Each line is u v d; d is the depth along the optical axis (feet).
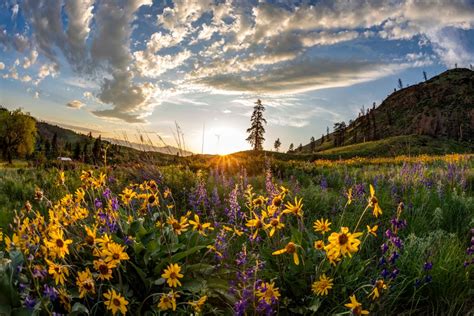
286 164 49.60
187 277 11.08
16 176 31.32
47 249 10.52
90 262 10.98
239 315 9.39
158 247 11.35
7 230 17.20
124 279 11.17
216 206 20.86
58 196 24.00
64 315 9.19
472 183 30.35
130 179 27.58
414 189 24.61
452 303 11.57
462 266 12.78
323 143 573.74
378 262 12.24
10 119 219.61
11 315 8.76
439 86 538.06
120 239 11.39
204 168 41.93
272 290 9.38
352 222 17.43
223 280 11.34
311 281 11.22
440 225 18.47
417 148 240.73
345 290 10.89
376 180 28.89
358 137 506.07
